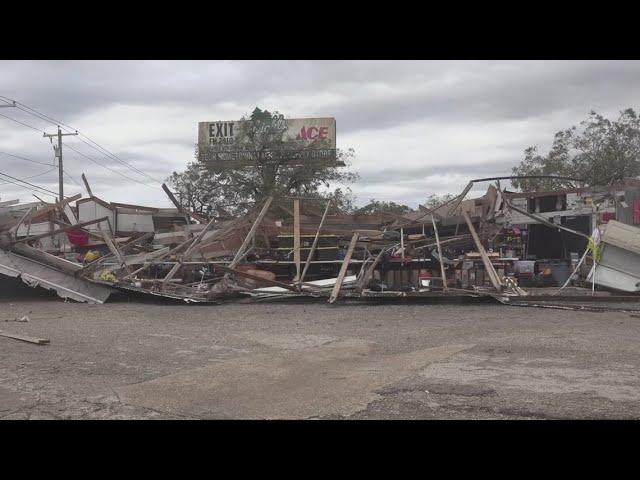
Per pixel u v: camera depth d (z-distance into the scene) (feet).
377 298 48.62
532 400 19.31
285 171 126.93
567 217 70.03
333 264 61.21
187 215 81.41
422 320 39.78
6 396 20.53
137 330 36.37
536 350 27.89
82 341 31.96
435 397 19.88
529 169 119.65
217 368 24.86
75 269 54.13
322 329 36.73
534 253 70.64
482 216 67.62
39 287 56.80
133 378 23.24
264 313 44.62
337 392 20.85
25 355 27.61
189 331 36.11
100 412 18.83
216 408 19.29
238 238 65.92
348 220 72.02
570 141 118.11
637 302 46.60
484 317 40.50
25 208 76.23
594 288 54.80
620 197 69.05
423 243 62.59
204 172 130.41
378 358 27.43
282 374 23.80
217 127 147.95
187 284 58.90
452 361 25.71
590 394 19.95
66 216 79.46
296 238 60.18
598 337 31.58
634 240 51.52
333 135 146.00
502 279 52.54
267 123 127.95
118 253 58.90
